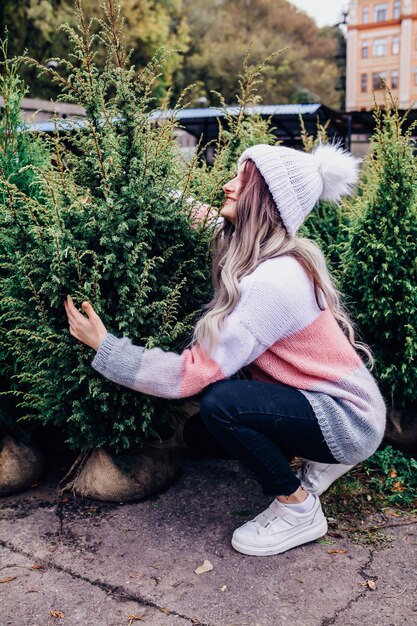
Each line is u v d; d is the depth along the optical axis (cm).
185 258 223
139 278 207
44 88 2222
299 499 205
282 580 191
